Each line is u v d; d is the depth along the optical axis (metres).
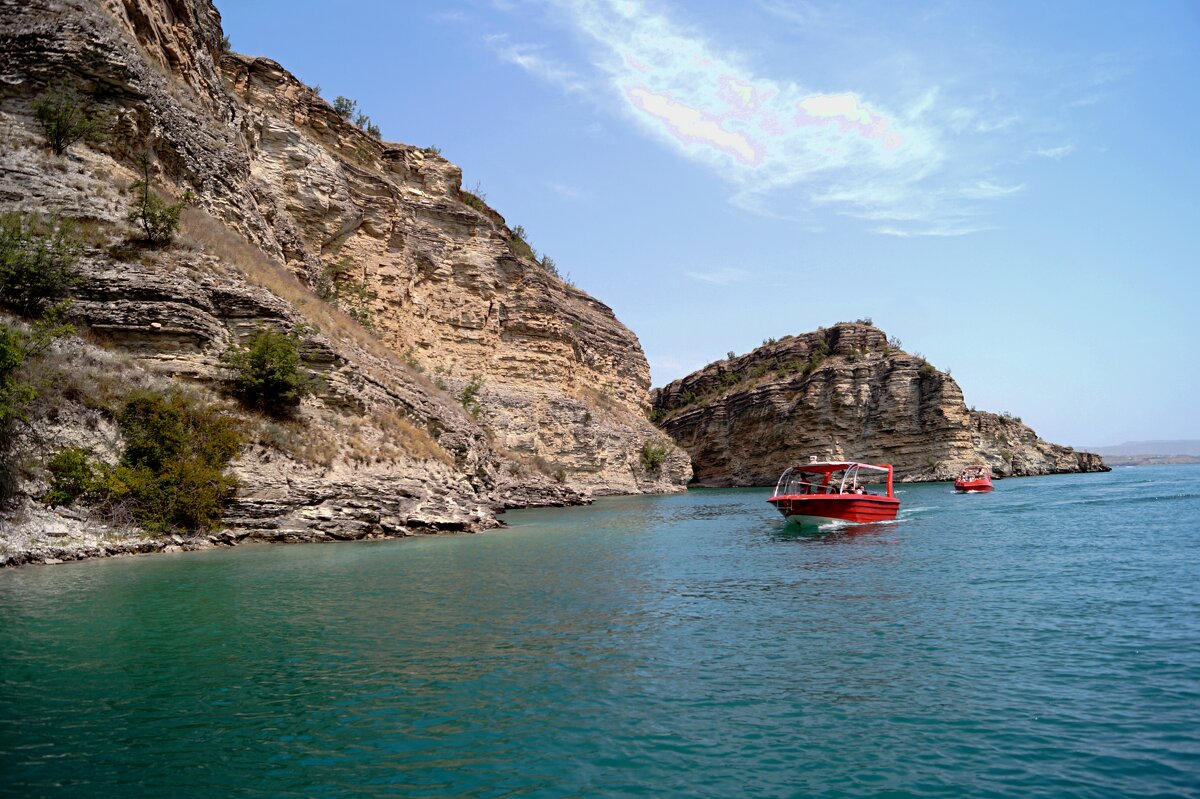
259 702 10.53
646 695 10.99
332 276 65.62
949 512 46.44
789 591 19.12
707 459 135.00
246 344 31.80
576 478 85.44
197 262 32.56
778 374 131.12
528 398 82.50
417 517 32.75
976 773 8.39
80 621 14.88
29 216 28.70
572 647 13.52
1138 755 8.76
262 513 27.64
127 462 24.98
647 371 122.38
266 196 54.22
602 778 8.33
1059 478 107.19
